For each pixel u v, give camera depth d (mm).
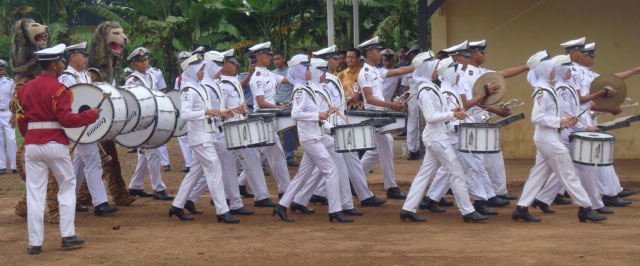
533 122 10414
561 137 11453
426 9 17594
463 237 9422
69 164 9164
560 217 11156
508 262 7766
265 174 17016
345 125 10617
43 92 8836
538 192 11445
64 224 9227
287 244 9188
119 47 13359
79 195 12547
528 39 19125
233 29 33469
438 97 10422
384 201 12789
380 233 9883
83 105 10344
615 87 12445
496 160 12820
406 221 10984
